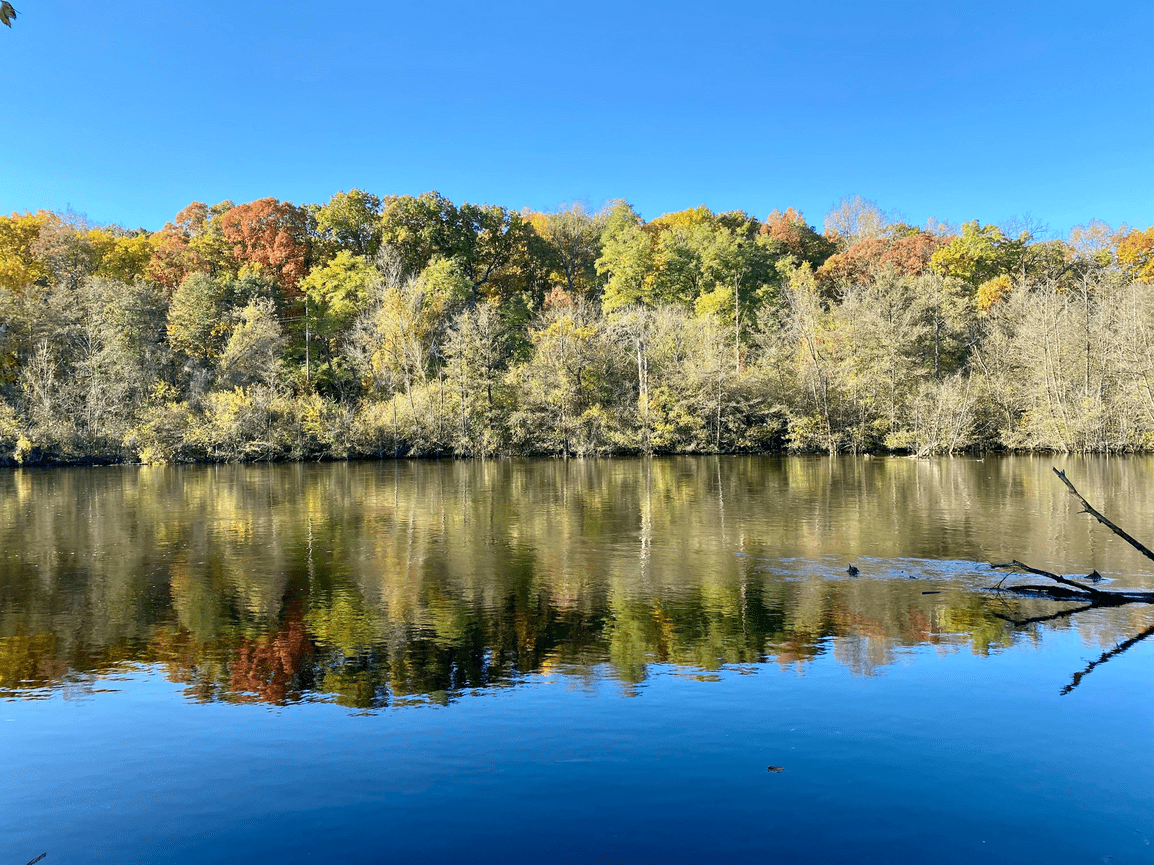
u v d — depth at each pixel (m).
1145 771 7.50
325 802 7.09
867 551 18.89
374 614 13.70
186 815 6.91
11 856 6.30
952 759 7.78
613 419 58.72
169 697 9.81
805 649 11.38
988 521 23.33
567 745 8.21
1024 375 55.91
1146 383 46.94
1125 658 10.74
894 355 57.22
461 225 82.00
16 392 56.16
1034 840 6.34
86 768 7.84
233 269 72.19
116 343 59.25
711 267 82.12
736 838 6.41
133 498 32.03
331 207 77.00
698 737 8.37
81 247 71.31
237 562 18.38
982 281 73.88
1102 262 70.06
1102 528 21.80
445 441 57.78
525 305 77.19
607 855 6.17
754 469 45.56
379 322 62.81
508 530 22.88
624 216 98.69
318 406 55.69
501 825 6.66
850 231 112.94
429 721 8.91
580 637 12.19
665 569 17.20
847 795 7.09
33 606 14.35
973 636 11.88
